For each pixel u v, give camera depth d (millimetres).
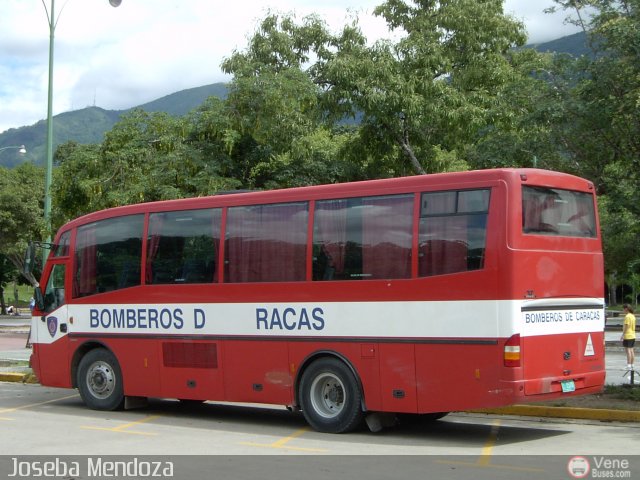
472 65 24891
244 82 19688
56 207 22375
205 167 19516
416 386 10789
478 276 10359
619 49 13367
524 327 10211
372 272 11281
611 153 14023
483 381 10242
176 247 13469
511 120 17328
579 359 11070
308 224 11961
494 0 26531
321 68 22156
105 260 14438
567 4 14297
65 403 15555
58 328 15039
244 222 12688
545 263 10602
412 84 21125
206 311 12953
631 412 12406
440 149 24078
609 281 60781
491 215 10359
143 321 13758
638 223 13625
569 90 14078
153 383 13594
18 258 57469
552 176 10930
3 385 19031
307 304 11852
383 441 11062
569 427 12156
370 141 22094
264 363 12258
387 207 11258
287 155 21469
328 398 11828
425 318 10750
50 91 25812
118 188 19812
